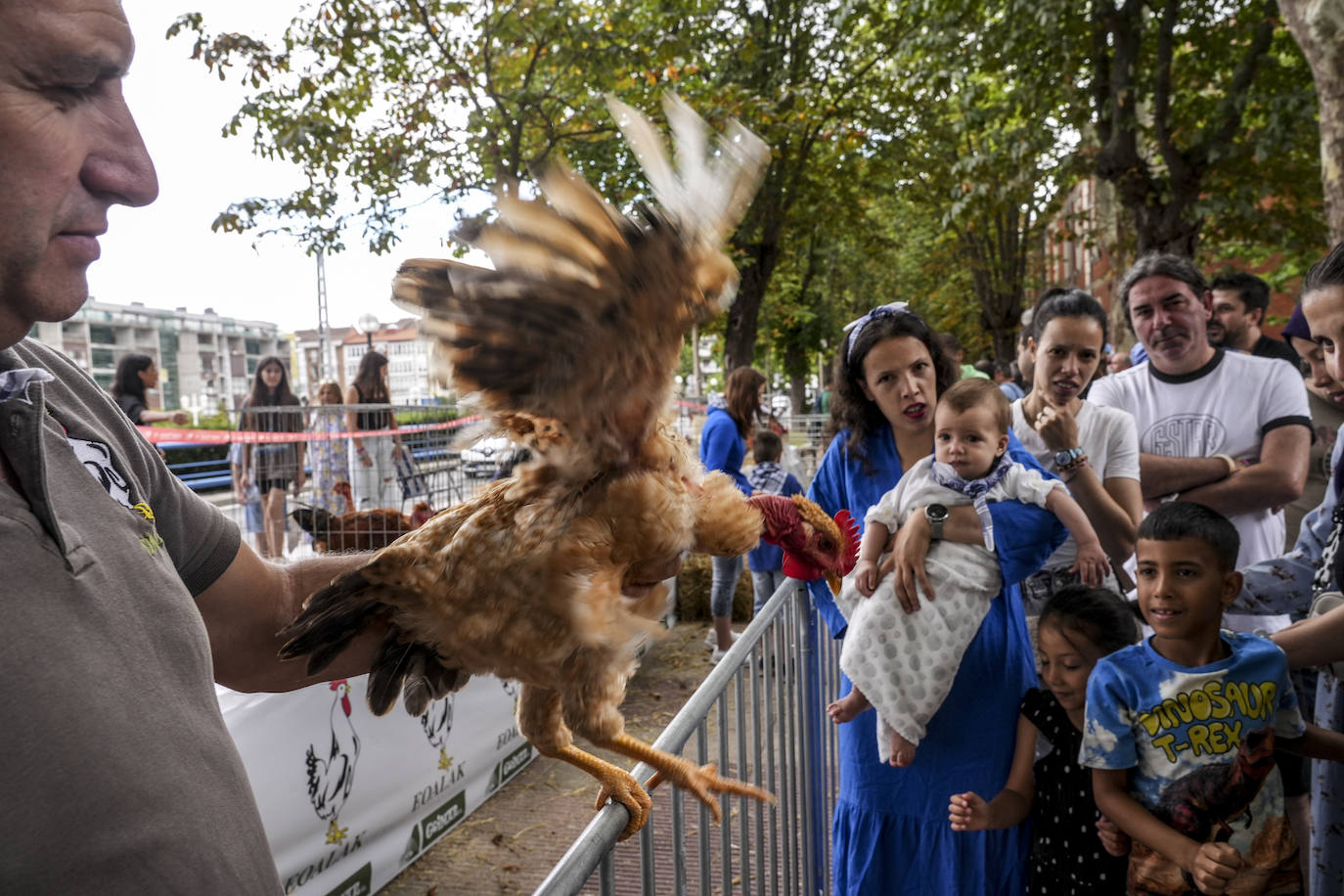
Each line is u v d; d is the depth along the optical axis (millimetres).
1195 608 2252
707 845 1781
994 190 13078
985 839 2699
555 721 1549
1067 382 3385
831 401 3164
